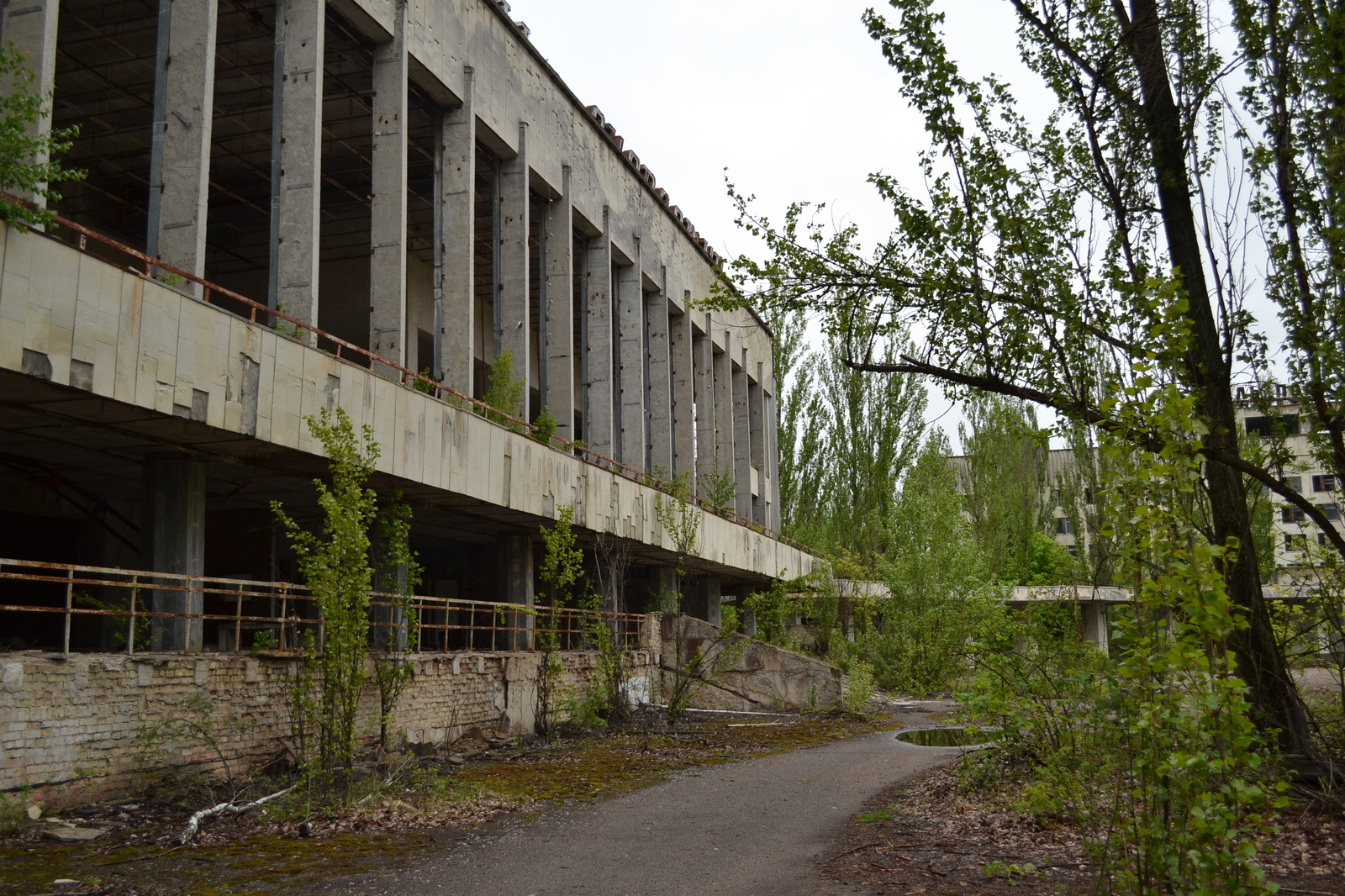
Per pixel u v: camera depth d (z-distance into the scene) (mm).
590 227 33062
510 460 23312
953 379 11914
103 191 27219
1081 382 11094
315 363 17000
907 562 42625
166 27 17562
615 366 36938
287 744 15555
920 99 11734
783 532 53594
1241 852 5637
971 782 13320
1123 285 10711
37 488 23125
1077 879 8812
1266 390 11578
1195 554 5836
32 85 14461
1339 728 12258
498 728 22234
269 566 26938
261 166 29047
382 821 12516
